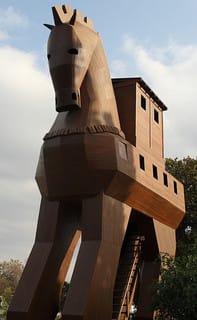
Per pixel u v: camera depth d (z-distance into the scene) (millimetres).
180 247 32875
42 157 17766
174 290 17078
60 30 16938
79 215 18469
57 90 16750
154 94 22312
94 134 16719
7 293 68938
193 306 16250
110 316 16062
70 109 17125
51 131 17625
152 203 20297
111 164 16562
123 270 20609
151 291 18672
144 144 20531
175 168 36094
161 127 23453
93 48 17859
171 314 17312
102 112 17625
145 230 21125
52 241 17141
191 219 33938
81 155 16516
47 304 16750
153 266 21188
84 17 18125
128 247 21500
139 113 20578
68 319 14914
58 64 16516
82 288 15211
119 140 17375
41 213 17828
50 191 17391
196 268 17266
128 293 20047
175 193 23375
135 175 18125
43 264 16672
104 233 16312
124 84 20797
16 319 16031
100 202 16578
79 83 16766
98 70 18016
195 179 34688
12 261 85750
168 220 22750
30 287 16328
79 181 16719
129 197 18234
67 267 17922
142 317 20250
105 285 15945
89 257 15805
